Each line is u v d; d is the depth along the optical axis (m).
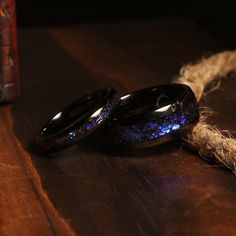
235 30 0.27
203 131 0.15
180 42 0.25
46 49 0.24
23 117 0.17
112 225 0.12
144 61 0.23
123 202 0.13
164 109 0.14
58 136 0.14
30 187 0.14
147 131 0.14
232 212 0.13
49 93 0.19
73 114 0.16
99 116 0.14
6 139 0.16
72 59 0.23
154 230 0.12
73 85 0.20
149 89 0.16
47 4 0.31
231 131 0.16
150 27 0.27
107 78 0.21
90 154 0.15
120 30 0.27
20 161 0.15
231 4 0.30
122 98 0.16
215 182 0.14
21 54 0.23
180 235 0.12
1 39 0.17
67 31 0.27
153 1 0.31
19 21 0.29
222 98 0.19
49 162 0.15
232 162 0.14
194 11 0.30
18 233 0.12
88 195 0.13
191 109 0.15
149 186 0.14
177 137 0.15
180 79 0.19
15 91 0.18
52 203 0.13
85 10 0.30
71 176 0.14
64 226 0.12
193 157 0.15
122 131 0.14
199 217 0.13
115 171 0.14
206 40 0.25
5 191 0.13
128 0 0.31
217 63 0.20
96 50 0.24
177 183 0.14
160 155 0.15
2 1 0.17
